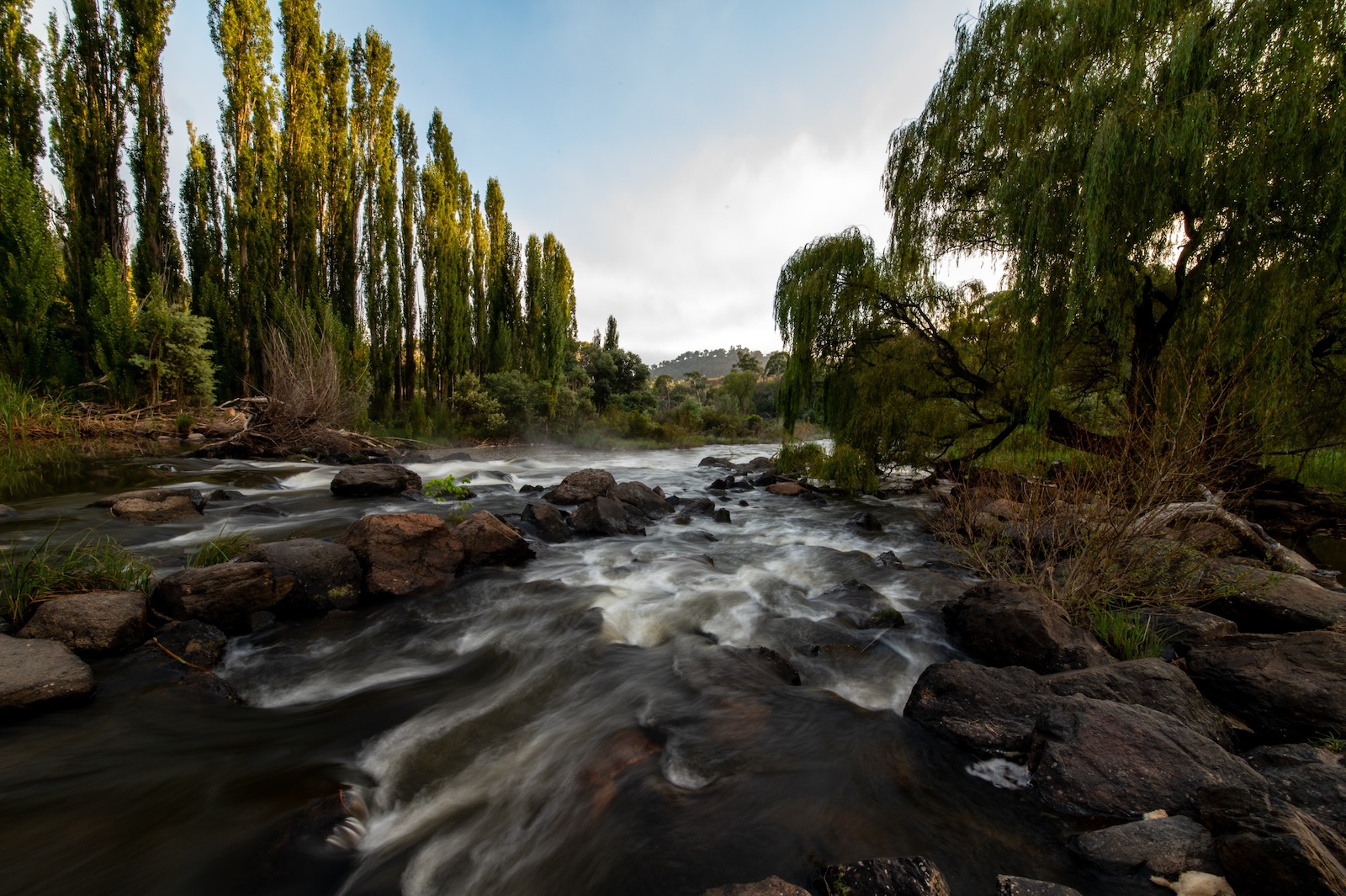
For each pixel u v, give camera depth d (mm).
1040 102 10305
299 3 28625
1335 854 2355
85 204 23047
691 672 4730
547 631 5762
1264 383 8180
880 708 4324
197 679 4535
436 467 19766
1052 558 5891
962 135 11703
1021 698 3859
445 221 33875
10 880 2623
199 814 3064
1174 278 10484
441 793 3346
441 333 33500
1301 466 11219
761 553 9078
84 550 7152
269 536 8922
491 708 4348
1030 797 3150
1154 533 5617
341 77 30969
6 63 21438
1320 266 8312
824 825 2889
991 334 13297
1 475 12828
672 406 64562
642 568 7898
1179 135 8406
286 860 2756
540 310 37344
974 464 13070
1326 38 7988
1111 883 2486
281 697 4512
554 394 33031
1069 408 12906
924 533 10695
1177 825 2660
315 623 5898
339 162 30984
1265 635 4473
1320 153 8023
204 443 19844
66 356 19812
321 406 21062
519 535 8141
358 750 3764
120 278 21078
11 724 3807
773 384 75125
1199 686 4312
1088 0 9773
